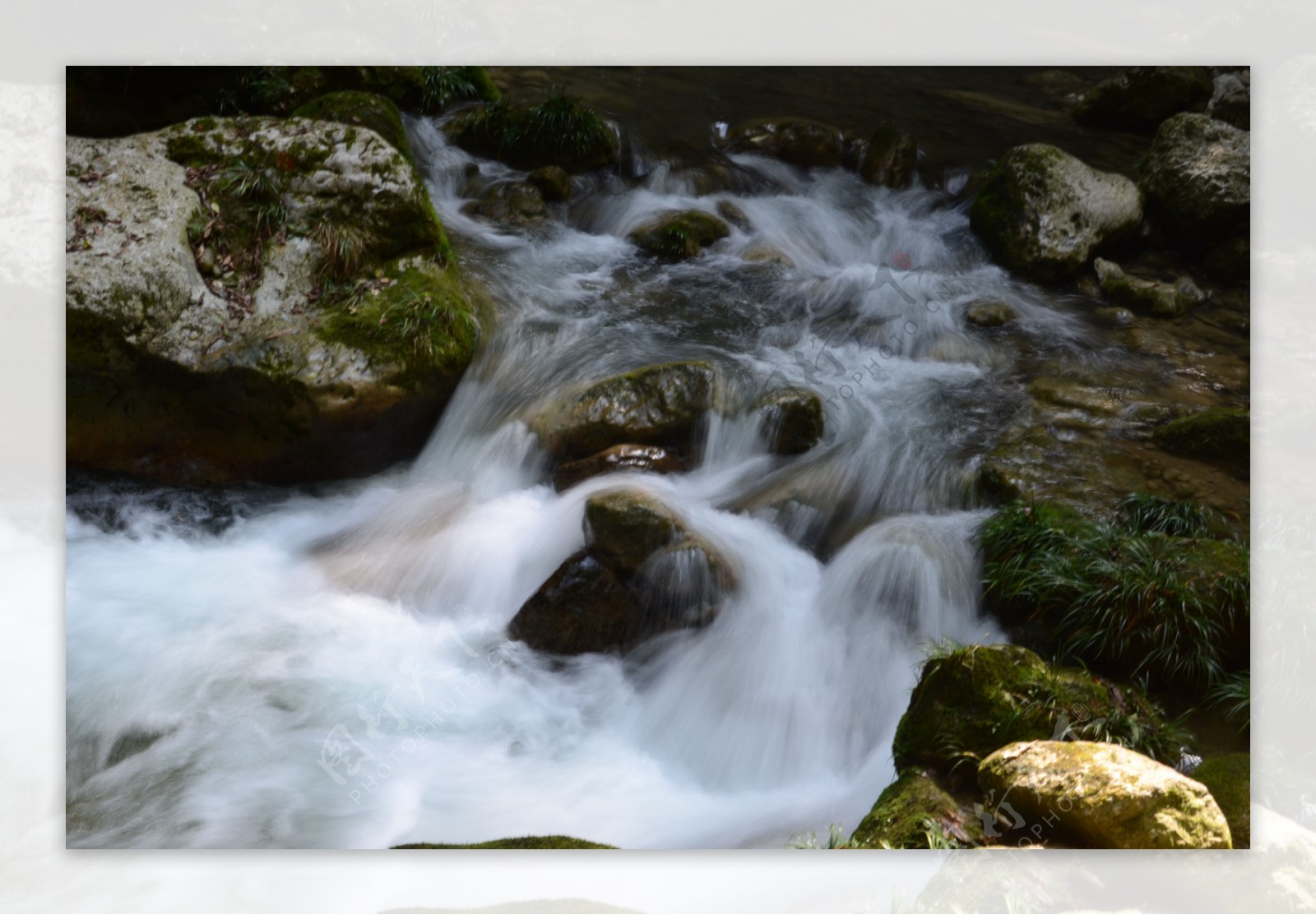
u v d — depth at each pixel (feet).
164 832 11.62
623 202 23.97
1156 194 24.11
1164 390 18.65
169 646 14.19
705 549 14.20
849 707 13.58
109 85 21.43
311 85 23.45
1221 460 16.34
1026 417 17.70
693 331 19.61
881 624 14.23
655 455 16.42
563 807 12.26
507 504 16.52
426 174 24.09
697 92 29.91
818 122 27.76
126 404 16.99
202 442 17.24
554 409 17.12
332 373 16.74
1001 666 12.08
